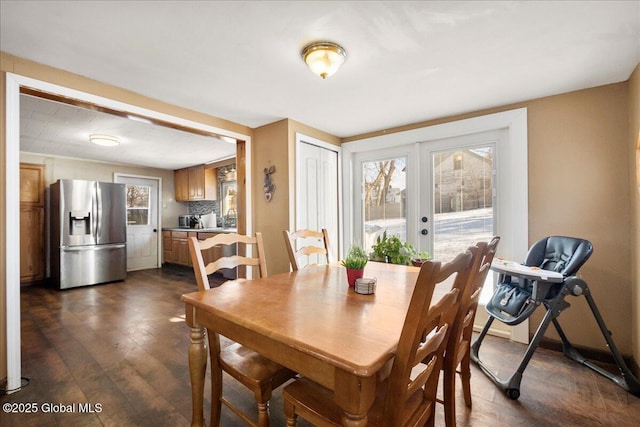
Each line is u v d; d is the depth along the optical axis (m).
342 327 0.96
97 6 1.38
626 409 1.62
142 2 1.36
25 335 2.59
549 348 2.36
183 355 2.22
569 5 1.38
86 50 1.76
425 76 2.10
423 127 3.10
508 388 1.73
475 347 2.18
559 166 2.37
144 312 3.22
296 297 1.30
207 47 1.73
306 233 2.22
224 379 1.93
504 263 2.11
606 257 2.19
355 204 3.71
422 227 3.16
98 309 3.33
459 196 2.95
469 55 1.82
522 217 2.50
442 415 1.58
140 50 1.76
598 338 2.21
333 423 0.93
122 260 4.82
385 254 2.65
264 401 1.17
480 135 2.83
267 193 3.21
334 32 1.59
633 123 2.01
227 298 1.29
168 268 5.88
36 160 4.65
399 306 1.18
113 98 2.24
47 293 4.06
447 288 1.54
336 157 3.70
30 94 1.95
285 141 3.04
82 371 1.99
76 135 3.63
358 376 0.73
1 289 1.76
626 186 2.13
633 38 1.63
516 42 1.68
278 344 0.95
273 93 2.40
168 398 1.70
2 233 1.77
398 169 3.38
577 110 2.31
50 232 4.64
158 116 2.52
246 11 1.42
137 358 2.17
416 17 1.47
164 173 6.23
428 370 1.00
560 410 1.62
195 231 5.36
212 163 5.47
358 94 2.41
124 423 1.50
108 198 4.71
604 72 2.03
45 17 1.46
